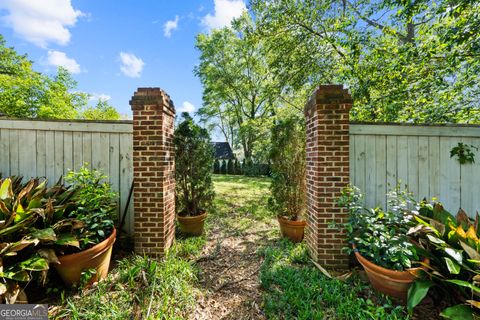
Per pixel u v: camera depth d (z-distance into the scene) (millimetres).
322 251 2785
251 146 17156
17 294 1738
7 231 1862
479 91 4383
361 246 2375
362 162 3000
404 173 3000
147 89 2916
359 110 5406
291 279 2414
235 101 19250
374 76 4781
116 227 3195
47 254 1918
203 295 2205
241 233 4020
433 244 2043
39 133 3160
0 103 8758
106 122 3195
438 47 3877
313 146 2938
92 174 2752
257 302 2121
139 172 2926
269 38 7852
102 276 2375
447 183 2979
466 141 2955
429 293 2121
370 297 2152
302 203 3799
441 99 4531
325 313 1938
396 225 2391
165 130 3033
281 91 9547
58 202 2465
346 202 2518
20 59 10875
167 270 2422
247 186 9508
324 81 7434
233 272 2664
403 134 2986
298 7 6922
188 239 3537
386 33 5398
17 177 2955
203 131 4184
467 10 3600
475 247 1847
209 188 4203
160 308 1929
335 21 6441
